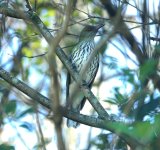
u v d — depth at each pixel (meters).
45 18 15.21
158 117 5.62
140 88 8.23
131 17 11.76
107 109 10.32
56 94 4.69
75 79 11.02
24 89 9.56
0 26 11.71
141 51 9.73
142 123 5.31
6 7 10.66
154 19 10.02
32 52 16.38
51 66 4.82
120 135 6.48
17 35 12.85
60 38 5.04
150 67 6.73
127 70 8.23
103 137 10.44
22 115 9.47
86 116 9.75
